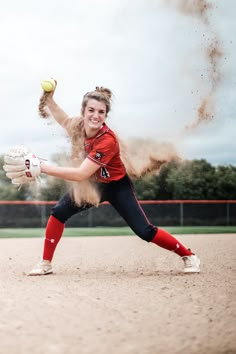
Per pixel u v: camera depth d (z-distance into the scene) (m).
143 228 5.66
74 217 17.97
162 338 3.30
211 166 31.23
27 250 9.51
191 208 19.06
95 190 5.59
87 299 4.43
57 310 4.03
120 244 10.94
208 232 16.23
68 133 5.58
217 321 3.71
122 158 6.10
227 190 31.42
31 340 3.27
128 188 5.66
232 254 8.45
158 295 4.60
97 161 5.35
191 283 5.23
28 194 31.58
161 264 7.05
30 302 4.31
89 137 5.42
